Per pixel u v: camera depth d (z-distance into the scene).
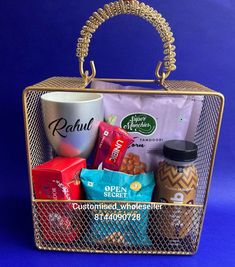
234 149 0.63
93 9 0.57
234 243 0.50
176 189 0.44
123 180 0.45
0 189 0.64
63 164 0.44
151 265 0.45
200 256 0.47
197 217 0.45
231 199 0.62
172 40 0.43
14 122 0.63
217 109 0.46
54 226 0.46
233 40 0.58
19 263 0.45
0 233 0.51
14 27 0.57
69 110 0.43
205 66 0.59
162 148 0.49
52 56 0.59
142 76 0.60
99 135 0.46
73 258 0.46
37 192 0.44
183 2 0.56
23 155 0.64
